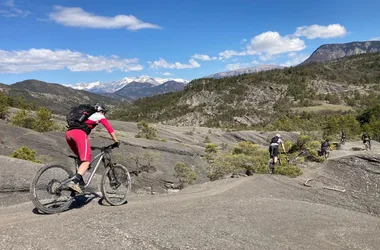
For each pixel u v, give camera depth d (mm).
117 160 29969
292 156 19703
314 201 10281
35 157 23125
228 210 5664
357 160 15328
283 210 6266
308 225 5527
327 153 21531
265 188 10438
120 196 5500
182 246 3854
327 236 5125
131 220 4430
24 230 3797
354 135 76375
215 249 3926
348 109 195125
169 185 28234
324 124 98938
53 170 4730
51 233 3766
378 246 5012
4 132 28703
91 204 5324
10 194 10719
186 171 28219
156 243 3822
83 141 4691
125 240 3770
